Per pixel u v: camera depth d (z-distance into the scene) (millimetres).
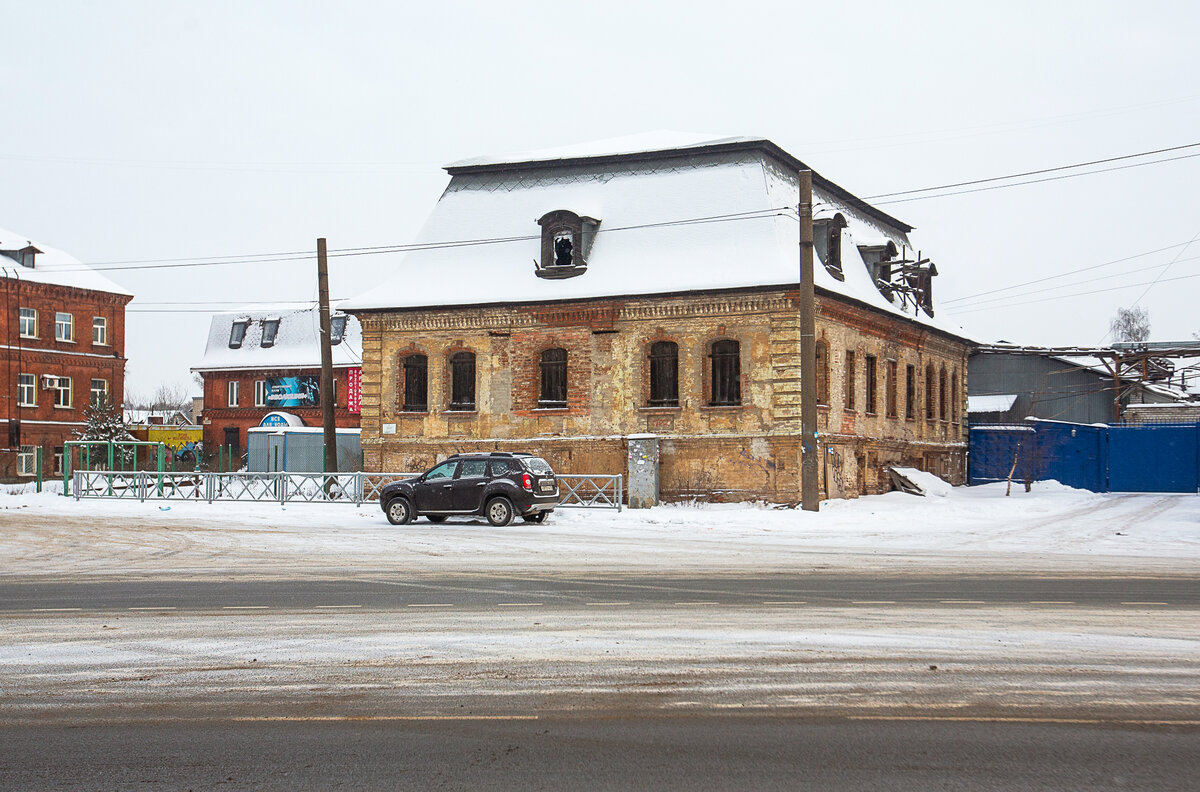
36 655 9750
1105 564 17438
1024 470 43438
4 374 59594
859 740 6953
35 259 62625
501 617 11758
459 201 36156
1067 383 51812
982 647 9938
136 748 6891
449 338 34719
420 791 6031
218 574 16016
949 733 7105
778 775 6258
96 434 57844
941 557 18625
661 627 11070
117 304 65812
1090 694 8164
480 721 7477
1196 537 23078
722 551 19625
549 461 33281
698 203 32656
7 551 19859
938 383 42719
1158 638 10383
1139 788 6023
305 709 7832
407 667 9180
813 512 27719
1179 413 50812
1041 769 6344
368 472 35062
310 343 66062
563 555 18828
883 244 37625
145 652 9867
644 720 7477
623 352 32562
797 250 32156
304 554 19109
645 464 31016
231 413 66750
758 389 30953
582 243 33094
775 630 10859
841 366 33594
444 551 19578
